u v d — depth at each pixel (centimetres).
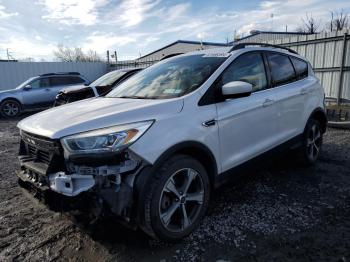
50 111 335
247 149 360
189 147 290
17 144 753
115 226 314
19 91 1351
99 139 250
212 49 405
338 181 425
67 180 252
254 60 389
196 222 303
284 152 428
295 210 345
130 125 261
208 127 305
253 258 264
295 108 438
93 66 2159
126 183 256
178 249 282
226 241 290
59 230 323
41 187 273
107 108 299
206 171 318
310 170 472
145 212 260
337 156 536
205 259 266
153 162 261
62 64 2033
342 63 1008
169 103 292
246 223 320
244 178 445
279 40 1208
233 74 352
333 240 286
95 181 248
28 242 303
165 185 271
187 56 405
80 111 303
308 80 484
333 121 815
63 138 259
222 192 398
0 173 518
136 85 383
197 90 313
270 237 294
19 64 1862
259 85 387
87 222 265
